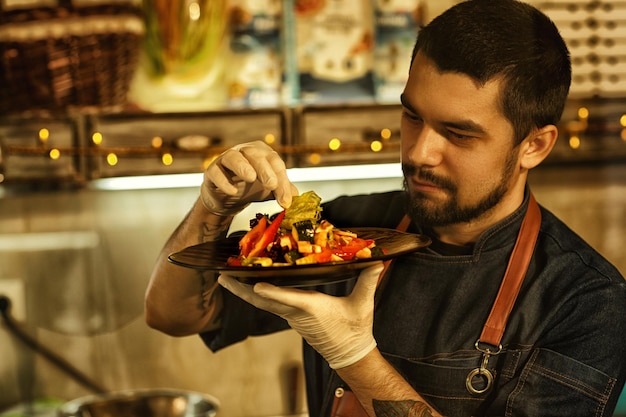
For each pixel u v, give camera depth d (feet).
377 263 4.12
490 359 4.68
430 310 4.89
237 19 7.72
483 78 4.23
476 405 4.66
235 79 7.78
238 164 4.27
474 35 4.25
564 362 4.51
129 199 8.39
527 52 4.32
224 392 8.61
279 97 7.84
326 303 4.11
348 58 7.82
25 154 7.57
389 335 4.93
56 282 8.39
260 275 3.84
